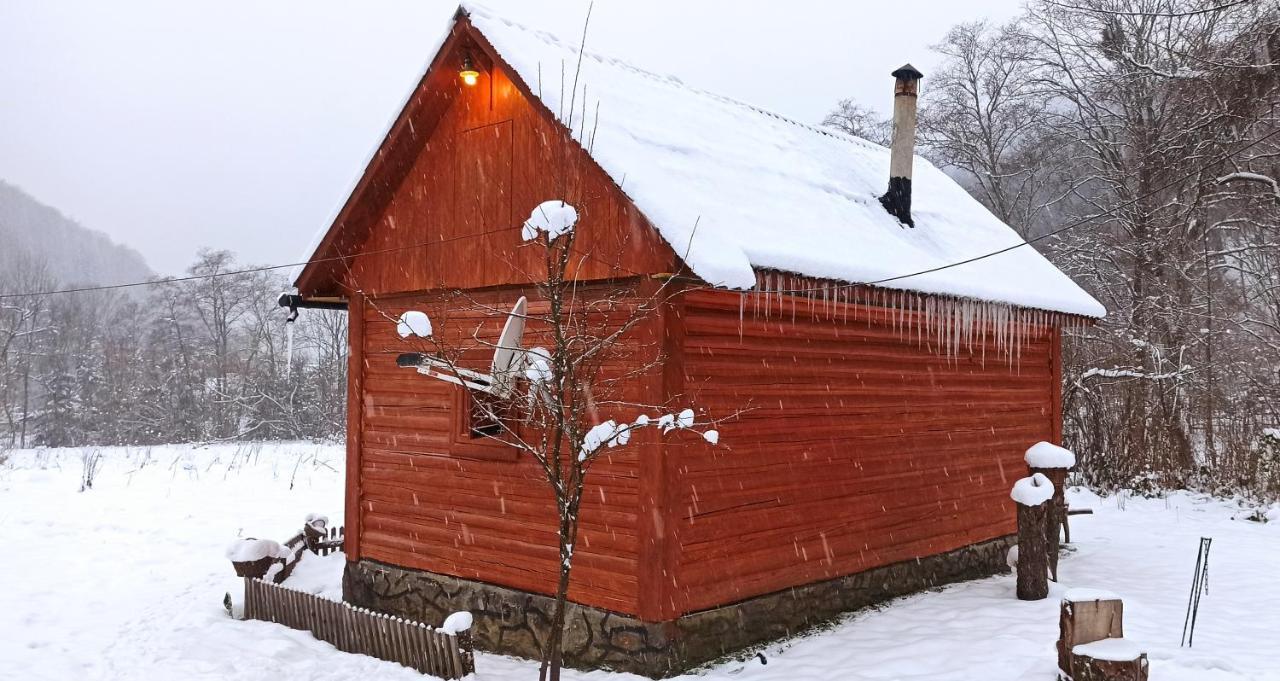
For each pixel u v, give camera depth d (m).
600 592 7.13
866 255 8.23
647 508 6.79
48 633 9.23
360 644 7.62
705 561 7.13
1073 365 18.73
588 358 6.96
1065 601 5.95
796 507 8.04
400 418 9.01
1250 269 21.14
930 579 9.68
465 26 7.65
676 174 7.38
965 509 10.30
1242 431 17.34
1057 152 27.77
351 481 9.41
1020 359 11.41
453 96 8.41
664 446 6.77
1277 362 19.05
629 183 6.65
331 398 37.66
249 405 37.34
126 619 9.69
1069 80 25.09
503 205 8.03
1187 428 19.00
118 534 14.28
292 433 36.84
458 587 8.27
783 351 7.96
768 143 10.11
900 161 10.85
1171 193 21.89
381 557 9.14
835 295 7.73
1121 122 24.38
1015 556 9.70
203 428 37.88
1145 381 18.25
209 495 18.00
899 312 9.33
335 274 9.63
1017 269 11.35
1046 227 29.30
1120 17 22.89
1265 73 18.72
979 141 29.50
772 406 7.82
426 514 8.67
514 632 7.75
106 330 51.12
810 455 8.22
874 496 8.97
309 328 41.59
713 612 7.16
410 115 8.35
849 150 12.38
